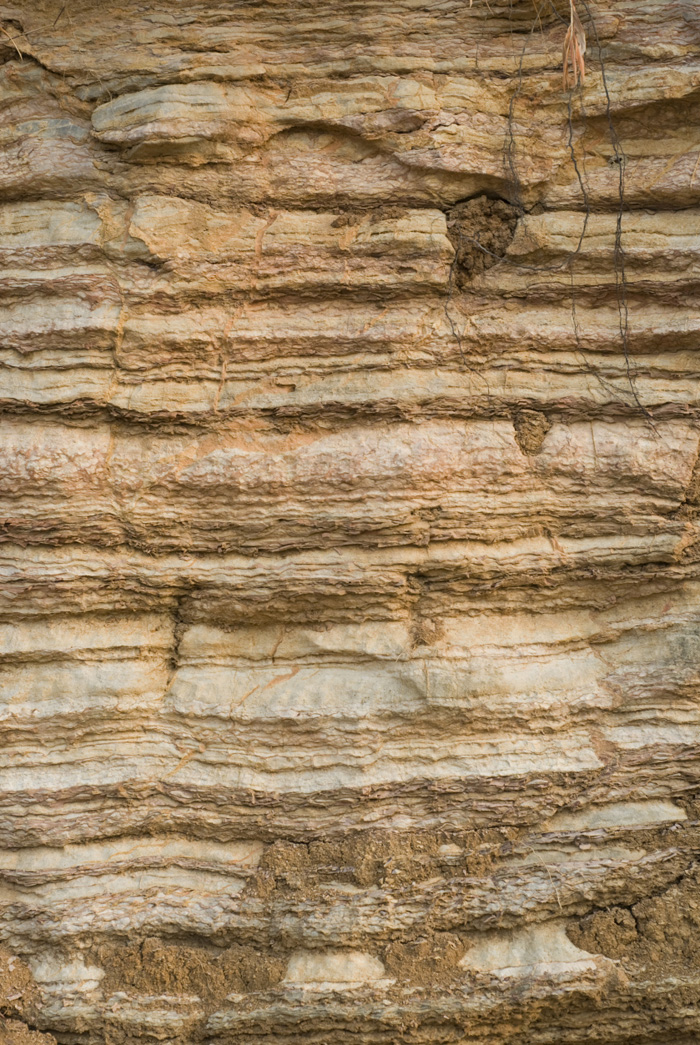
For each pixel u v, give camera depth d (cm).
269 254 401
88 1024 355
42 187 407
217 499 397
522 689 392
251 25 408
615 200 407
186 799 386
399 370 401
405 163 402
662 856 376
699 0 402
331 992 355
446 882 374
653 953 364
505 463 398
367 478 394
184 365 401
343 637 399
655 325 402
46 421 398
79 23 414
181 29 409
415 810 386
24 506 392
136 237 396
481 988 357
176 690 398
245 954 367
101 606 396
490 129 405
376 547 395
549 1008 356
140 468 397
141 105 399
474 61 407
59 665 394
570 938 369
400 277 401
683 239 404
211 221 403
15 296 399
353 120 403
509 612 405
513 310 407
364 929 364
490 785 385
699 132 408
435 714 389
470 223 410
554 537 404
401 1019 352
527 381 405
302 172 406
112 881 380
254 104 403
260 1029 354
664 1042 362
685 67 398
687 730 391
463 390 402
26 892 375
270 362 403
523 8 407
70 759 387
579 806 386
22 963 368
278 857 380
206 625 404
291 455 397
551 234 405
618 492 402
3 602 389
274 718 388
